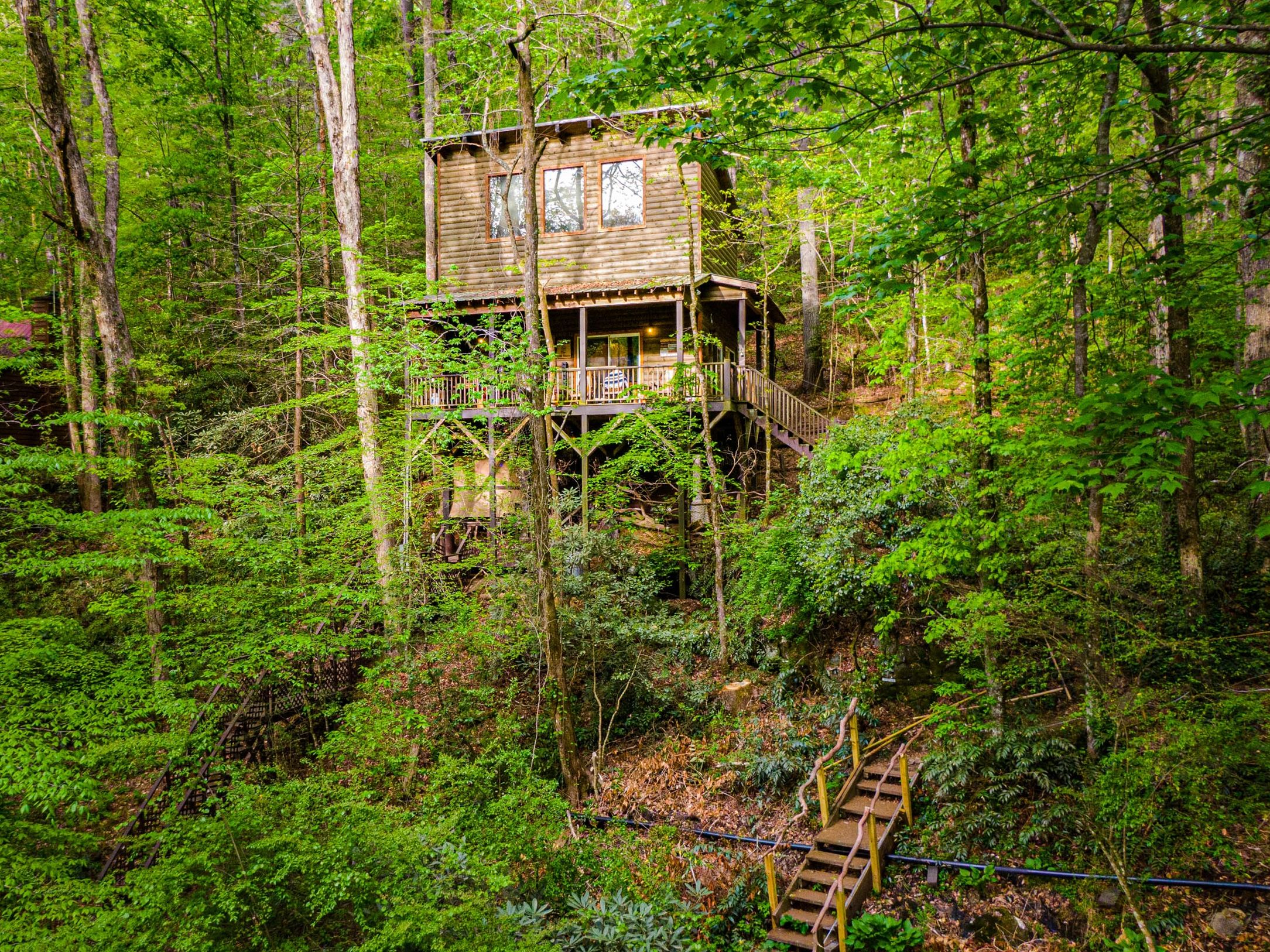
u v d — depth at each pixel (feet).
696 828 30.17
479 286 58.39
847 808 28.25
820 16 12.38
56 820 20.99
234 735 29.96
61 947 14.29
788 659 37.93
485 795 27.30
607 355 60.64
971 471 24.88
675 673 39.55
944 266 18.74
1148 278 19.60
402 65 73.61
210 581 36.78
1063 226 21.99
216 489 36.52
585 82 14.11
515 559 39.70
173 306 59.36
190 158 63.98
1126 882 19.15
